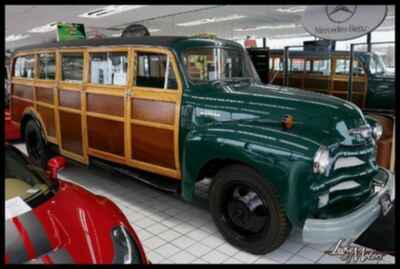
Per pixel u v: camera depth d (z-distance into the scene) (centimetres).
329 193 261
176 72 322
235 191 288
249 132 273
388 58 799
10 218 189
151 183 340
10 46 2608
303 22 594
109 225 200
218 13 1138
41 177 240
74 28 607
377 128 321
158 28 1555
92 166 410
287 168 246
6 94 649
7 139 610
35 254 171
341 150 265
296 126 272
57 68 436
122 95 359
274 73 898
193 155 300
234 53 374
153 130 338
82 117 406
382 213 279
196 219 348
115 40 373
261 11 1095
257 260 277
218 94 313
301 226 246
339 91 801
